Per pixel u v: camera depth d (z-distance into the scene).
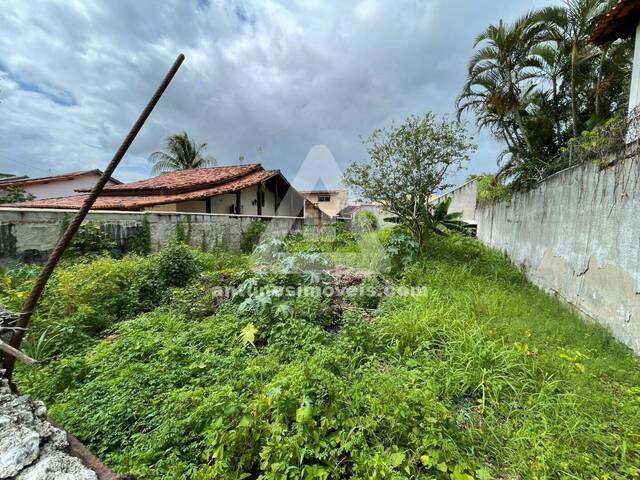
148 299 3.59
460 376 2.08
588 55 5.38
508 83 6.41
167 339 2.52
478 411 1.83
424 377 2.01
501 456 1.51
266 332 2.75
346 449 1.44
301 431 1.49
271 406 1.63
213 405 1.55
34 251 3.94
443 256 6.06
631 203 2.75
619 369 2.31
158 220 5.38
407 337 2.65
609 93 5.92
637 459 1.50
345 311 3.35
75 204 7.33
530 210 5.34
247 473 1.37
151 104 1.42
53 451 0.94
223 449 1.40
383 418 1.61
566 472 1.42
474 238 9.01
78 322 2.78
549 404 1.82
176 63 1.47
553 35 5.74
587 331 3.03
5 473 0.81
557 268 4.22
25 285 3.04
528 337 2.76
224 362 2.19
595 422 1.72
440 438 1.50
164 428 1.52
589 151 3.41
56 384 1.95
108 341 2.62
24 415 1.06
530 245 5.29
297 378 1.82
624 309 2.82
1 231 3.67
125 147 1.38
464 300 3.56
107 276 3.56
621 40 5.16
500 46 6.16
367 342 2.51
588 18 5.05
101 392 1.85
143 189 9.09
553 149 6.66
